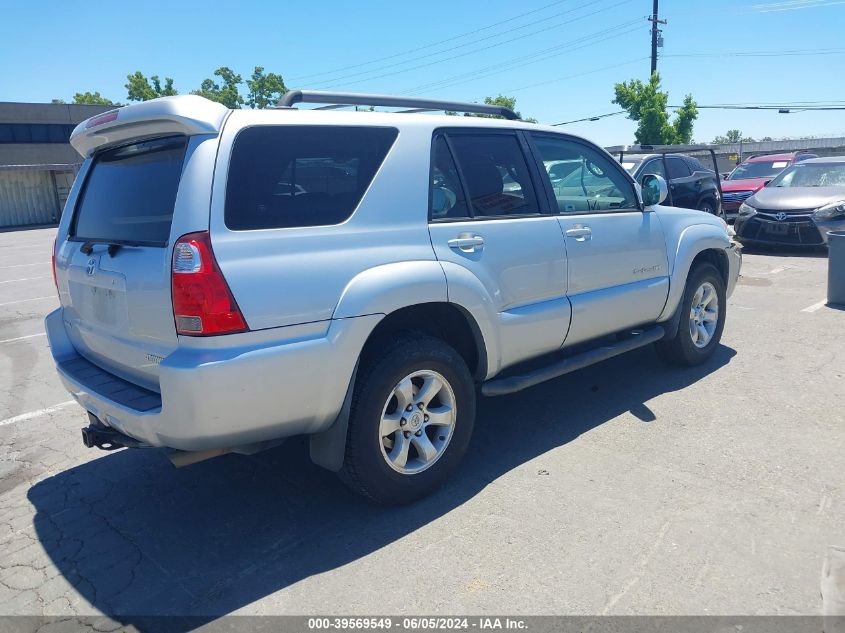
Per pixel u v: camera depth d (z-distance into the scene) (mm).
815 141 53656
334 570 3105
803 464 3891
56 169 33281
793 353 6059
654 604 2760
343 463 3393
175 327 2920
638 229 4887
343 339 3170
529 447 4293
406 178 3566
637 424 4574
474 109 4355
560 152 4594
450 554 3174
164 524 3605
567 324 4340
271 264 3010
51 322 4152
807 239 11367
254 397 2949
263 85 56344
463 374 3715
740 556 3041
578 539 3234
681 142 30891
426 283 3463
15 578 3170
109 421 3301
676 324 5355
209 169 2953
